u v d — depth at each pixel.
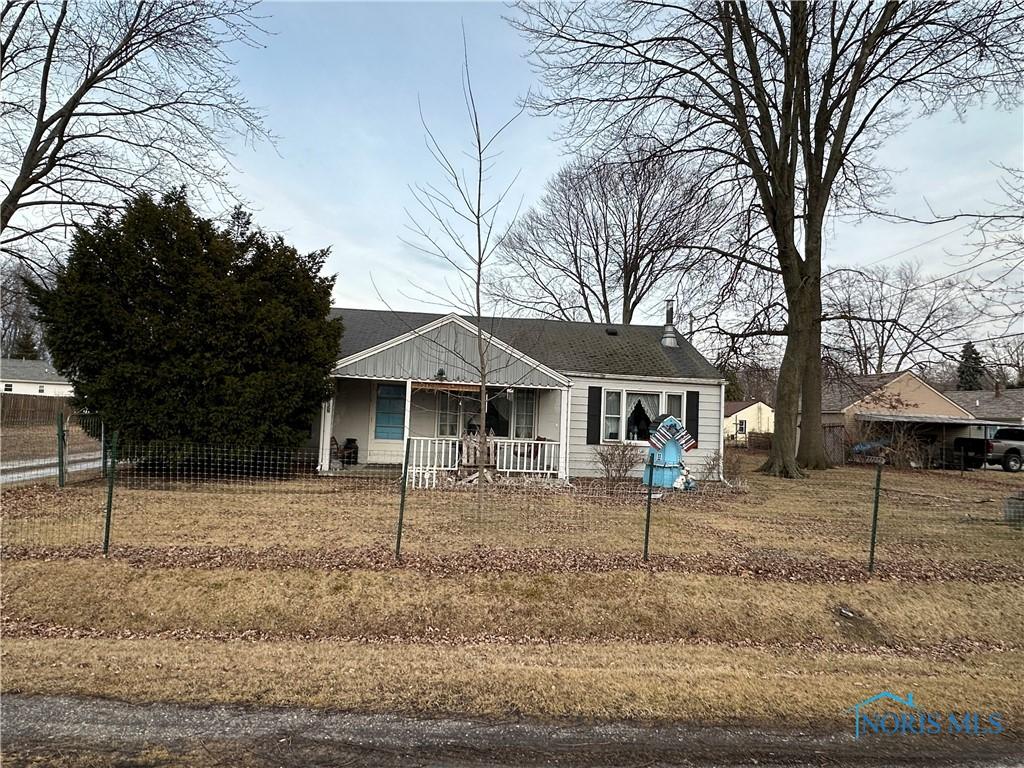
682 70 17.55
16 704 3.98
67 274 11.60
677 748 3.74
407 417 14.31
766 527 10.12
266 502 10.37
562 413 15.05
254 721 3.86
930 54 15.78
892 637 6.39
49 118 16.62
